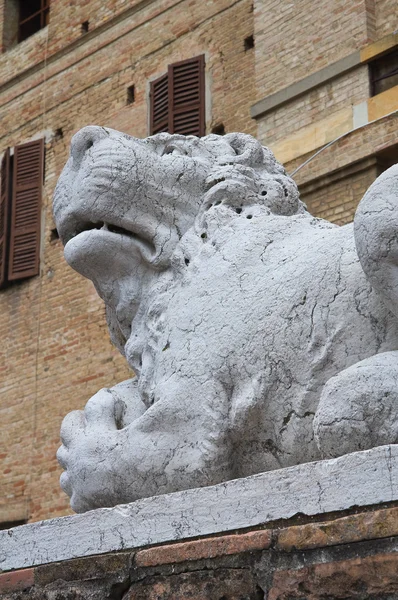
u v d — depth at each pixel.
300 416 2.99
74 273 15.30
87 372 14.56
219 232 3.44
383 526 2.51
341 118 11.49
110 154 3.52
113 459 3.22
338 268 3.05
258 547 2.73
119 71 15.49
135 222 3.51
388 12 11.54
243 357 3.10
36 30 17.62
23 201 16.30
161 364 3.30
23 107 16.84
